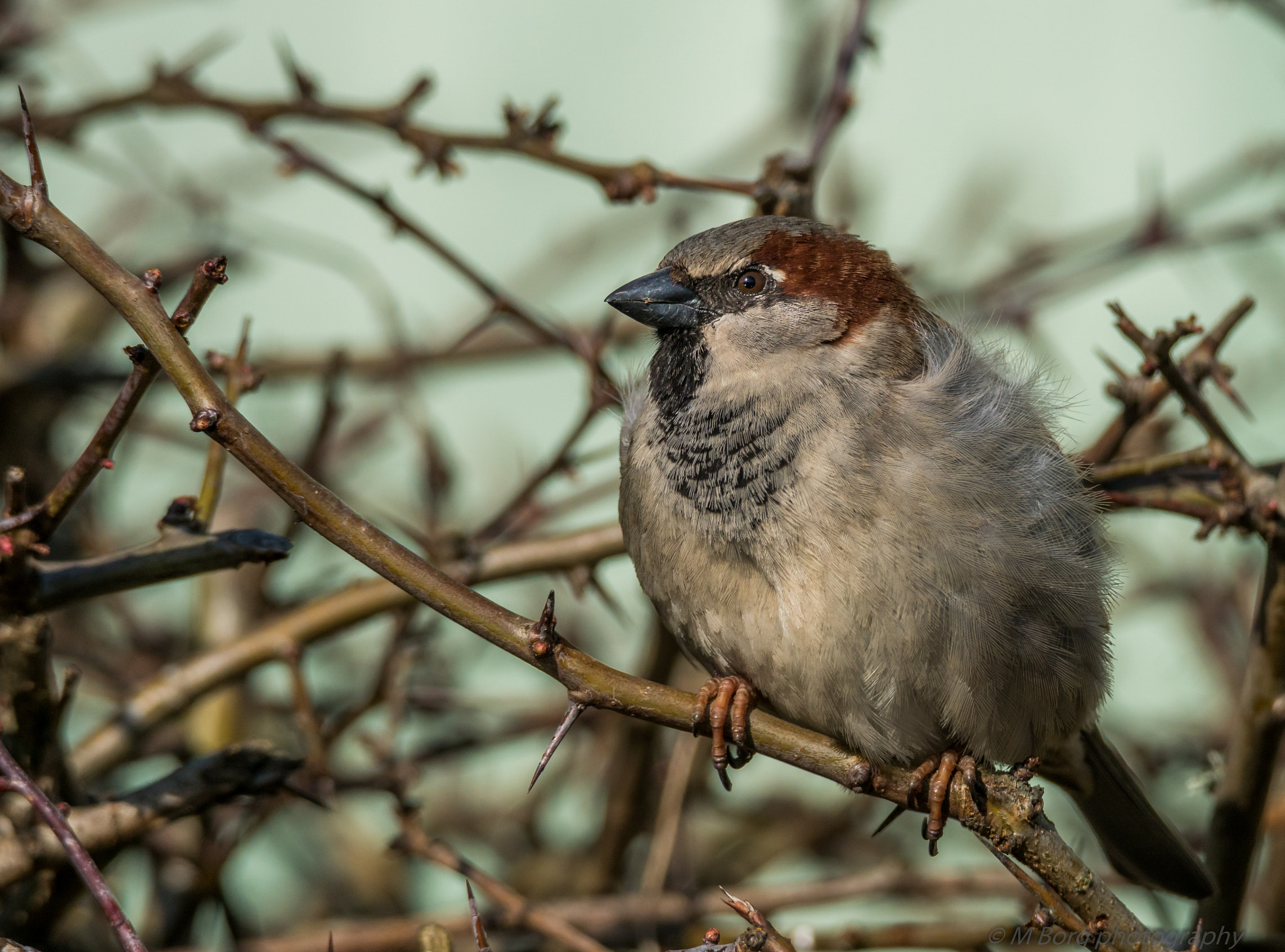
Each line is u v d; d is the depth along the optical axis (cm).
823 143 726
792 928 895
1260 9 873
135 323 434
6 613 493
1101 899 502
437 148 736
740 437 601
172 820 545
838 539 575
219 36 1165
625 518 645
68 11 991
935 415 589
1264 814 650
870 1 780
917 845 966
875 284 641
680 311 633
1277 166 1045
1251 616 957
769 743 559
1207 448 599
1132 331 576
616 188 711
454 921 745
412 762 810
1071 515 601
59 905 553
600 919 765
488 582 725
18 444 862
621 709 482
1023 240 1090
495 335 1035
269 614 855
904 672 575
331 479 1007
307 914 899
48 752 527
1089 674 620
